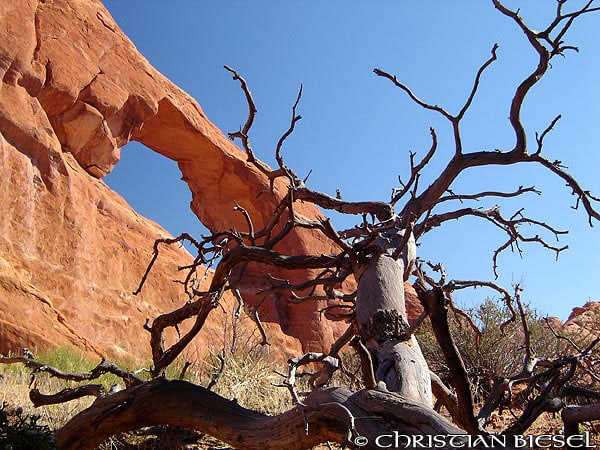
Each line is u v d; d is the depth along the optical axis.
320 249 29.70
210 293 7.67
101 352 19.22
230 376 9.74
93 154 25.98
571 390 6.52
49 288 20.66
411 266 7.50
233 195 30.38
